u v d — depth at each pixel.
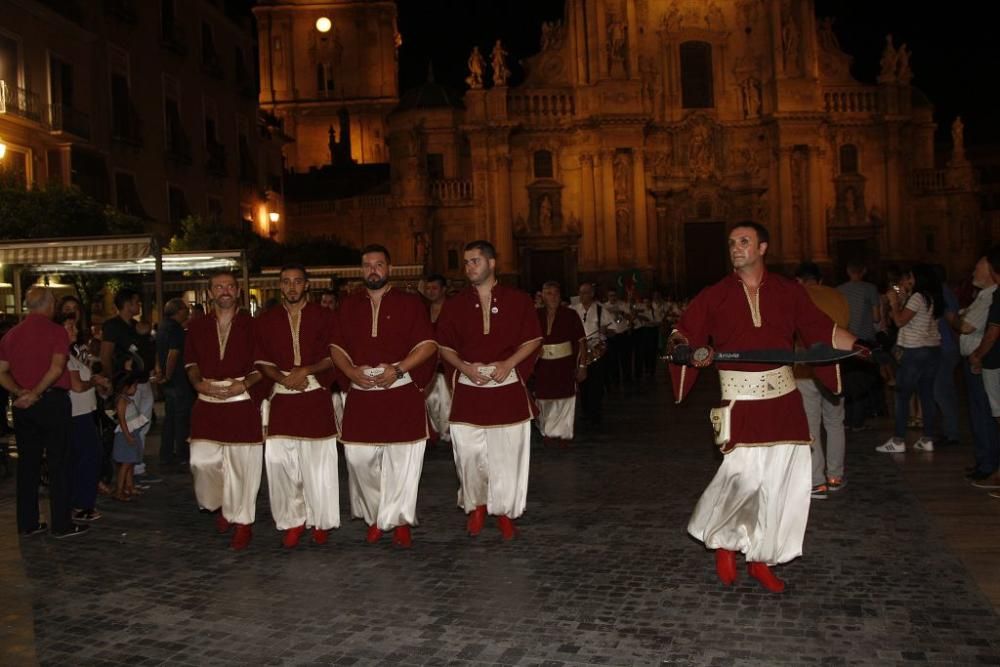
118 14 31.42
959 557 6.87
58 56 27.98
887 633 5.39
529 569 6.87
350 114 74.38
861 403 13.26
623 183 45.47
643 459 11.73
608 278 45.22
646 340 24.61
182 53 35.91
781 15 45.72
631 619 5.73
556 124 46.53
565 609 5.95
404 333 7.66
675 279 46.50
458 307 7.91
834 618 5.65
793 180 45.94
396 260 49.16
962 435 12.43
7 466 12.01
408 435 7.57
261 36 74.81
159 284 13.48
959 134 48.16
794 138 45.59
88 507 8.94
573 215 46.50
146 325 12.41
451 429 7.92
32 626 5.93
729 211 46.84
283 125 73.50
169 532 8.44
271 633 5.68
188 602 6.33
